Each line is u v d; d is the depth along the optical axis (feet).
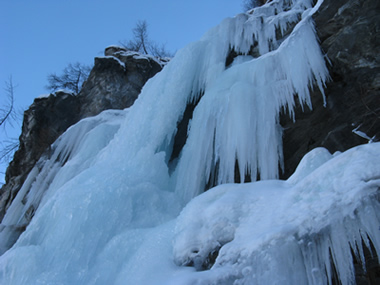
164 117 28.94
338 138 22.68
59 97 49.21
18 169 47.70
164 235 16.52
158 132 28.40
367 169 11.18
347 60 23.43
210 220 14.29
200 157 25.80
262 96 25.73
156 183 25.38
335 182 11.78
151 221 20.98
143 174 25.14
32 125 47.39
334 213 10.96
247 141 24.31
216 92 27.68
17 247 19.72
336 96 23.86
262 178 23.58
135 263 15.69
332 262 10.96
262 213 13.38
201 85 31.81
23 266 17.70
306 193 12.60
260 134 24.66
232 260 11.90
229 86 27.73
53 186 36.35
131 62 51.42
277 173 23.54
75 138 41.83
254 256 11.45
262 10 37.88
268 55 27.55
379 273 11.57
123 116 43.42
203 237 13.96
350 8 24.48
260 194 14.61
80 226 19.06
